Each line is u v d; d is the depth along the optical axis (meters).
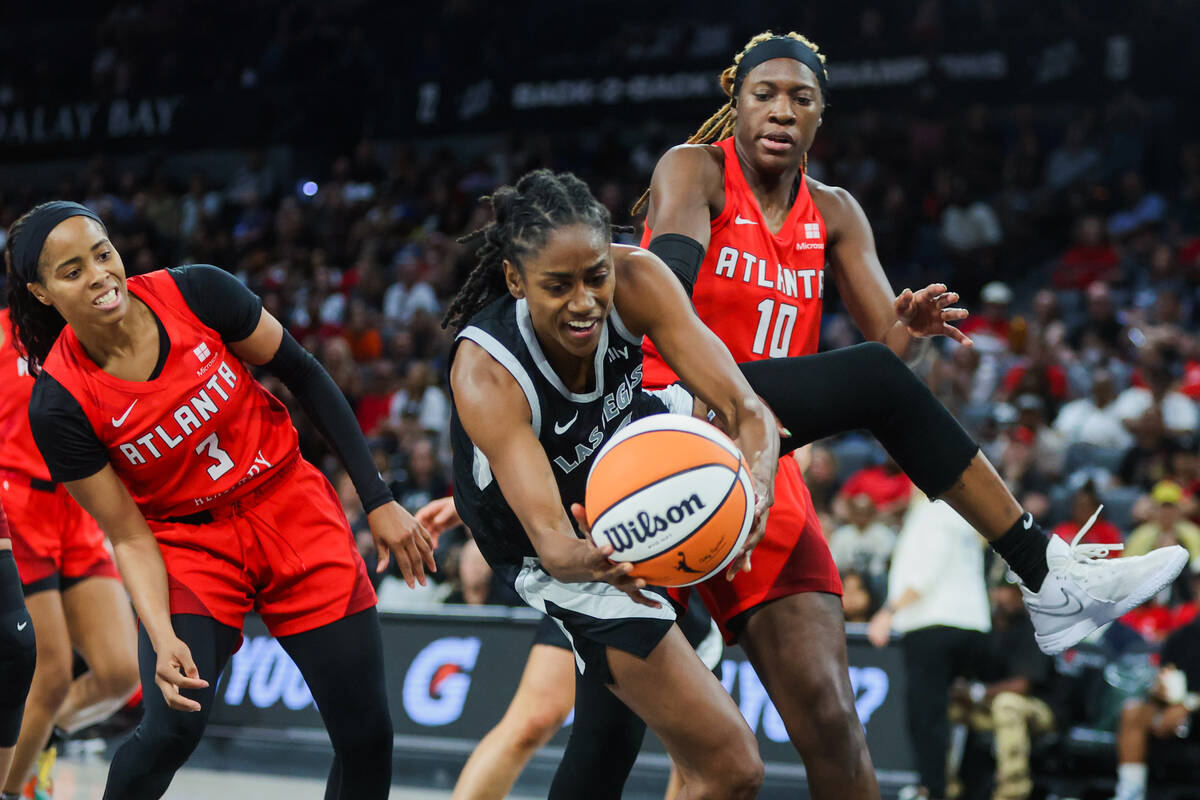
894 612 5.74
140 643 3.00
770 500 2.54
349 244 14.18
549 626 3.91
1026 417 7.96
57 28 17.94
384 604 7.11
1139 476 8.02
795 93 3.20
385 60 16.45
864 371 2.91
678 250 3.04
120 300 2.85
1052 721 5.96
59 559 3.80
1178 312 10.20
